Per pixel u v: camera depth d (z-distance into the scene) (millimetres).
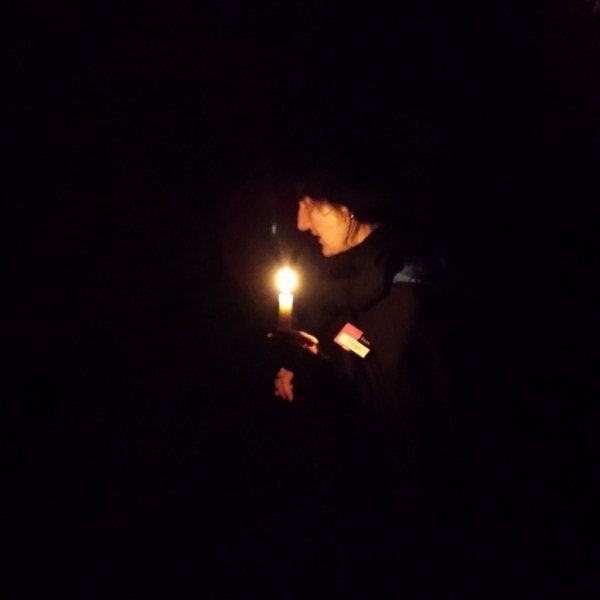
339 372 2312
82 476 3109
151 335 3562
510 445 2283
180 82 3592
